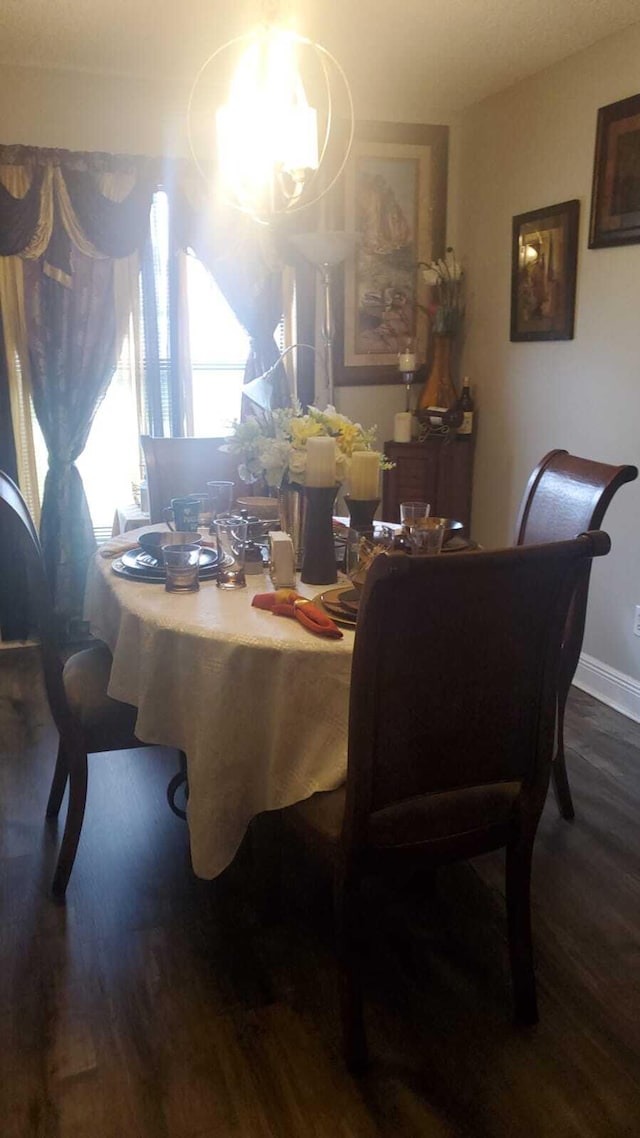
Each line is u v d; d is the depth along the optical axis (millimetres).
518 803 1657
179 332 3809
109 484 3910
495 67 3389
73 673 2270
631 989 1834
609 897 2146
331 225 3934
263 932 2010
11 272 3486
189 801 1828
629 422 3145
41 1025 1722
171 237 3695
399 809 1562
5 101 3408
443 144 4062
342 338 4090
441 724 1512
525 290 3635
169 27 2969
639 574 3133
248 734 1745
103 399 3729
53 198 3467
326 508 2039
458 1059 1653
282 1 2721
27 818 2477
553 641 1551
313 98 3736
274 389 3965
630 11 2832
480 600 1438
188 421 3918
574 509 2322
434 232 4152
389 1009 1782
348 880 1542
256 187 2537
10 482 2164
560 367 3494
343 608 1828
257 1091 1576
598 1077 1610
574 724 3143
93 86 3488
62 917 2049
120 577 2146
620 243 3074
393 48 3168
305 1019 1749
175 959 1915
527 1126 1510
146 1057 1648
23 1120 1513
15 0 2727
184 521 2498
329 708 1684
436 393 4098
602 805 2578
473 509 4242
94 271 3590
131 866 2258
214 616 1838
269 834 1972
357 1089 1583
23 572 3748
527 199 3607
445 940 1996
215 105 3635
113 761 2854
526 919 1699
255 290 3822
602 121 3092
